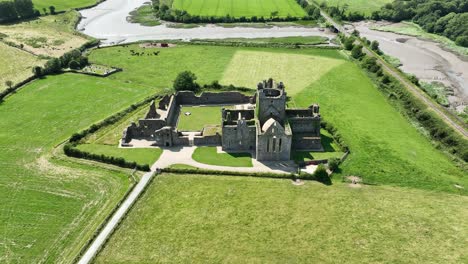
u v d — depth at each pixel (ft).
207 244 288.10
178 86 540.93
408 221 311.68
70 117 481.46
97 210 321.73
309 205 329.72
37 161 390.01
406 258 276.62
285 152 392.27
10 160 391.24
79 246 284.00
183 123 470.80
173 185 353.72
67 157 396.37
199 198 336.70
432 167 387.55
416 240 292.61
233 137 409.49
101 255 277.23
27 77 594.24
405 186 357.00
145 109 501.56
